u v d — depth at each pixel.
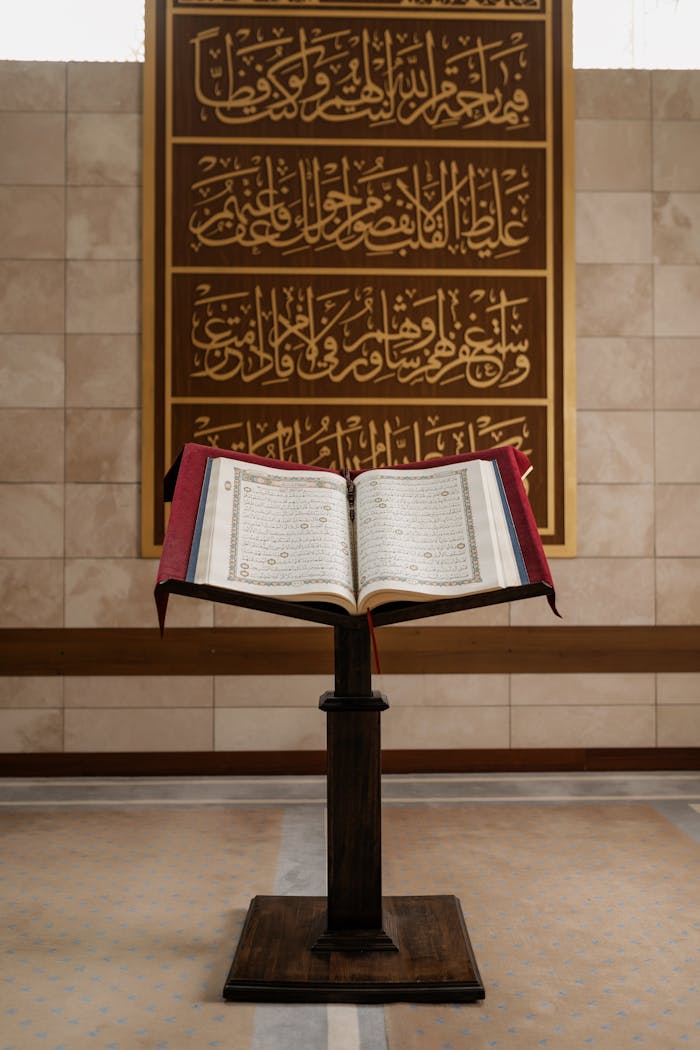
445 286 4.82
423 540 2.31
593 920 2.80
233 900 2.97
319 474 2.50
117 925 2.76
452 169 4.82
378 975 2.31
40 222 4.75
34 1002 2.27
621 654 4.80
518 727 4.77
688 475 4.84
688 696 4.81
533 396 4.82
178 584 2.10
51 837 3.67
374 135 4.82
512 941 2.64
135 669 4.72
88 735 4.71
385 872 3.23
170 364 4.75
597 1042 2.09
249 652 4.73
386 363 4.80
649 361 4.84
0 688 4.71
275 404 4.78
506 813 4.01
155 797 4.30
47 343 4.75
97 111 4.77
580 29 5.01
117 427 4.75
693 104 4.86
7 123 4.75
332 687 4.75
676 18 5.02
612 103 4.85
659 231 4.85
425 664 4.75
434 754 4.75
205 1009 2.23
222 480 2.38
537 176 4.83
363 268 4.81
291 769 4.73
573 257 4.81
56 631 4.71
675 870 3.26
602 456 4.82
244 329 4.78
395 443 4.79
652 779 4.62
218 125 4.79
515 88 4.83
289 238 4.80
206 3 4.78
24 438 4.73
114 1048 2.05
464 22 4.83
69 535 4.73
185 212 4.77
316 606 2.35
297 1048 2.06
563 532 4.79
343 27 4.82
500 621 4.78
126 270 4.77
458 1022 2.17
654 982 2.38
